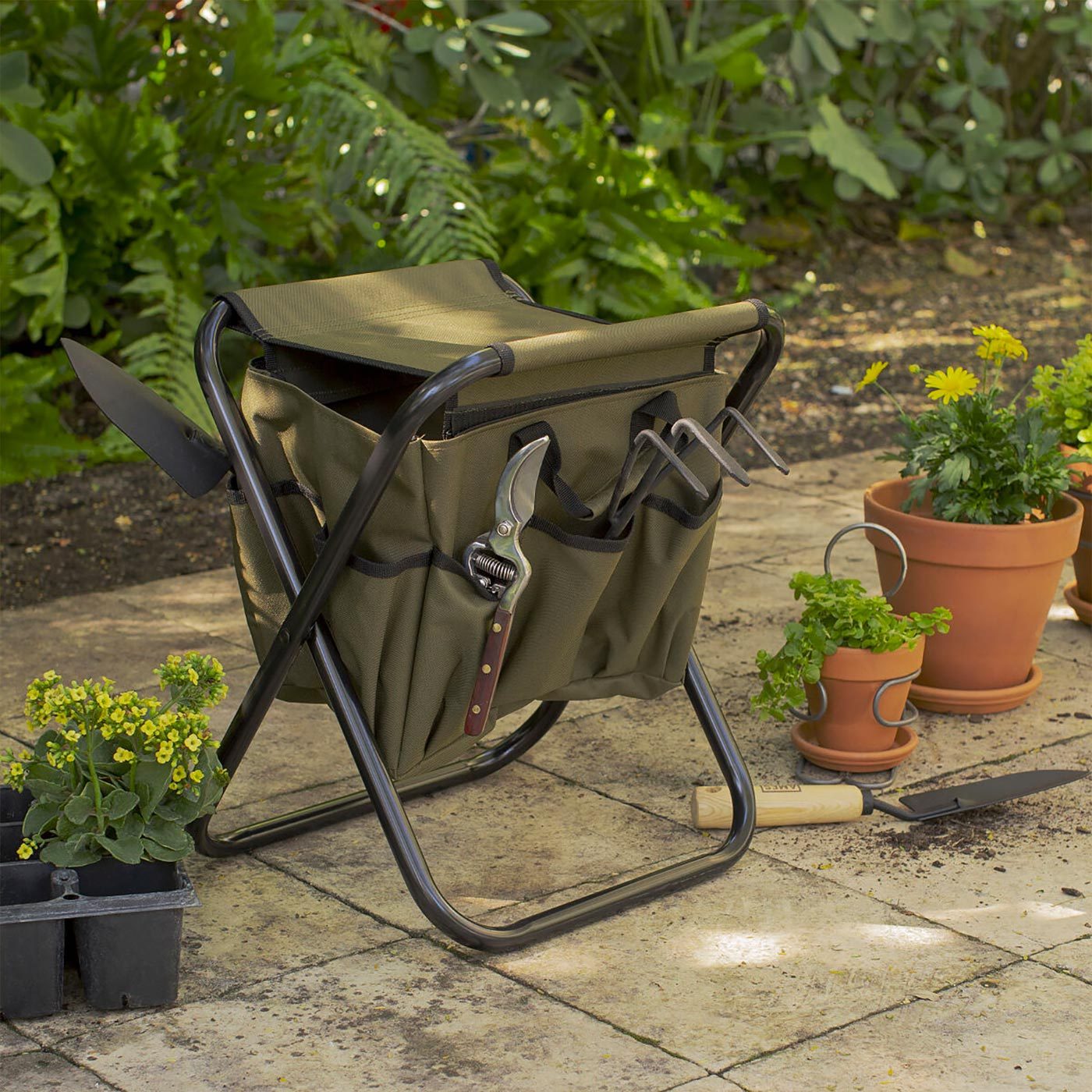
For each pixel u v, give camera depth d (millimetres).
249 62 6027
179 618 4465
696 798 3141
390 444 2367
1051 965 2656
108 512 5461
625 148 8805
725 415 2781
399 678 2607
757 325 2773
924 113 10320
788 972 2641
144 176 5895
